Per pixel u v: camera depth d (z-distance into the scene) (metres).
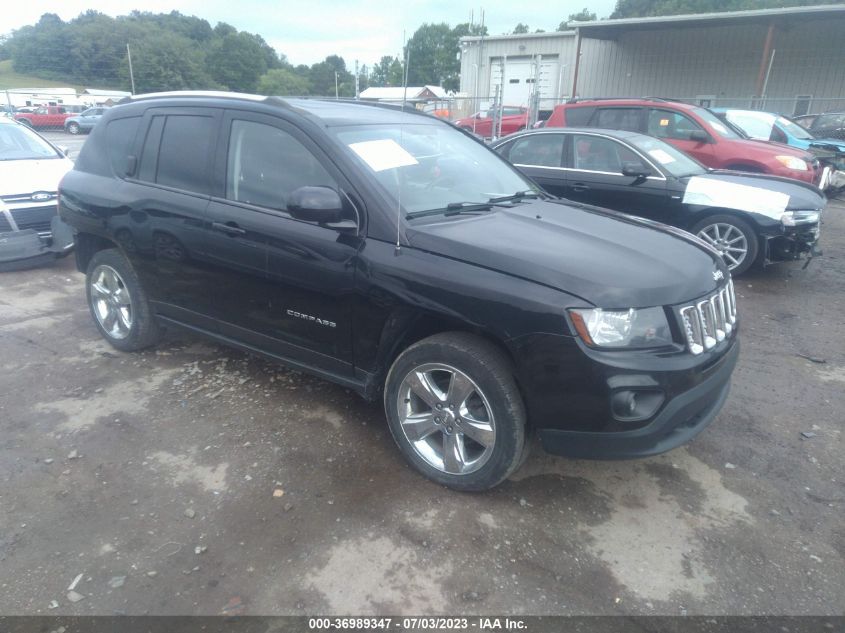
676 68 24.22
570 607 2.33
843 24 21.31
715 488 3.06
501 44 26.25
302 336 3.34
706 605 2.35
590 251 2.87
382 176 3.16
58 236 6.31
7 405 3.73
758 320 5.49
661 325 2.59
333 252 3.04
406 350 2.95
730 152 8.52
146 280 4.09
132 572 2.46
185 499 2.90
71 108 32.94
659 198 6.61
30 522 2.73
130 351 4.46
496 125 15.44
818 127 15.42
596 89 25.66
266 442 3.37
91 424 3.53
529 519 2.80
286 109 3.41
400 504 2.88
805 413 3.81
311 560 2.53
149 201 3.84
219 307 3.70
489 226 3.12
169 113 3.92
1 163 6.54
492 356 2.70
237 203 3.46
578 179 7.07
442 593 2.38
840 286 6.51
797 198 6.14
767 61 22.72
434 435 3.14
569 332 2.49
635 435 2.57
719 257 3.23
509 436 2.71
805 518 2.85
